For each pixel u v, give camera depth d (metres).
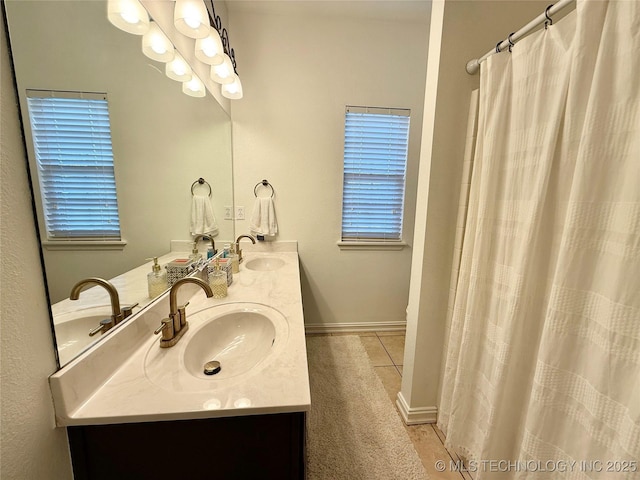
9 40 0.52
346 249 2.49
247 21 2.10
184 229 1.47
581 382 0.77
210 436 0.69
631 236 0.65
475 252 1.15
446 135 1.33
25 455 0.55
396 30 2.21
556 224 0.89
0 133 0.50
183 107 1.44
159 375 0.77
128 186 0.98
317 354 2.25
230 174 2.19
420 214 1.45
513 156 1.02
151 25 1.06
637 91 0.64
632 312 0.66
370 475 1.28
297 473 0.72
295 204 2.36
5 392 0.51
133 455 0.67
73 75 0.71
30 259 0.56
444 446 1.42
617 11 0.67
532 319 0.98
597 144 0.71
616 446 0.68
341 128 2.28
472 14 1.25
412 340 1.54
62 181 0.66
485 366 1.16
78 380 0.65
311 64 2.19
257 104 2.20
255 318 1.16
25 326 0.55
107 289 0.83
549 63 0.88
